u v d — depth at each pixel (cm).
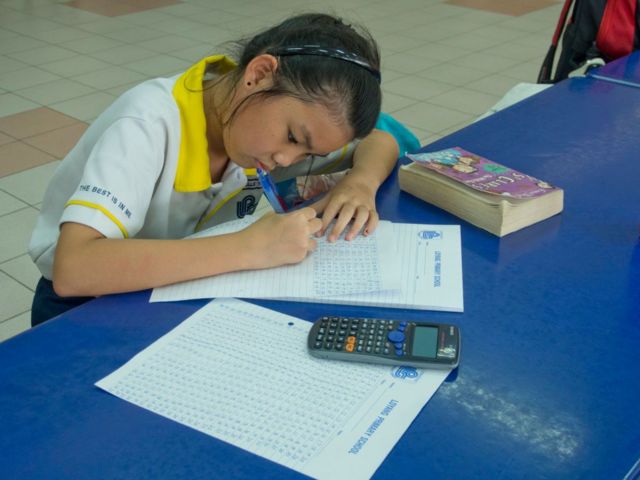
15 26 493
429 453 70
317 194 138
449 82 393
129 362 83
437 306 93
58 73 404
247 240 100
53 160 302
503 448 71
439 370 82
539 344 87
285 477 68
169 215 120
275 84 98
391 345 83
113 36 471
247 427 74
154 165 108
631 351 86
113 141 105
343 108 98
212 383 80
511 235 111
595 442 72
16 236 248
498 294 96
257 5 545
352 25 110
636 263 104
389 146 135
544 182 120
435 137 326
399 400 77
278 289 96
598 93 171
